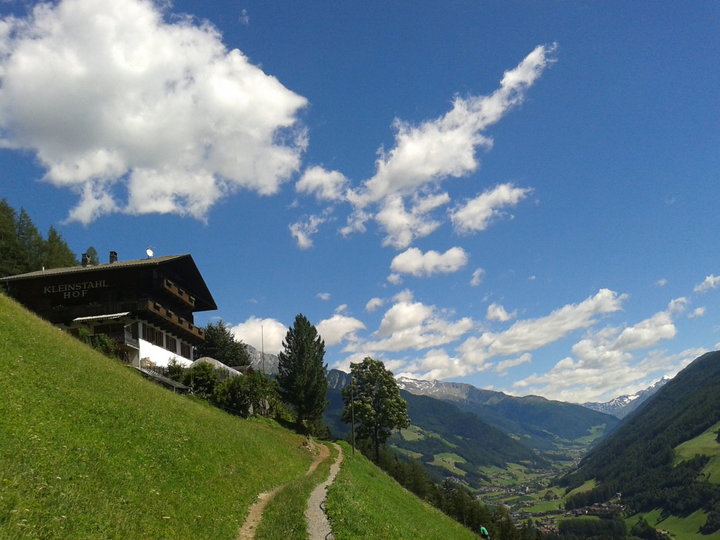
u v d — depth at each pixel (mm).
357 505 31078
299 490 31531
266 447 44344
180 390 58906
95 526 16641
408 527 36531
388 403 87438
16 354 28828
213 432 37500
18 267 85938
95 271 62844
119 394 32344
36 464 18375
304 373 78688
